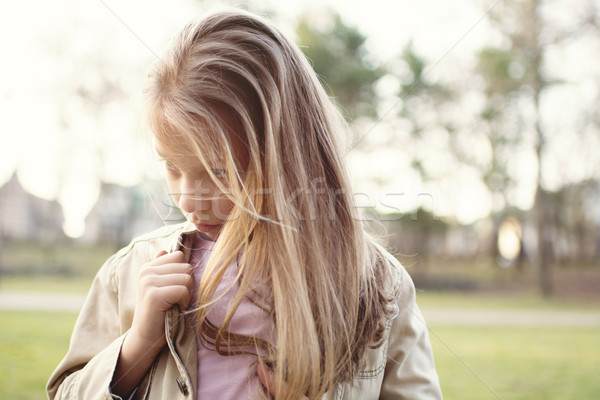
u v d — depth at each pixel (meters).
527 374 4.88
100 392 0.92
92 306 1.11
